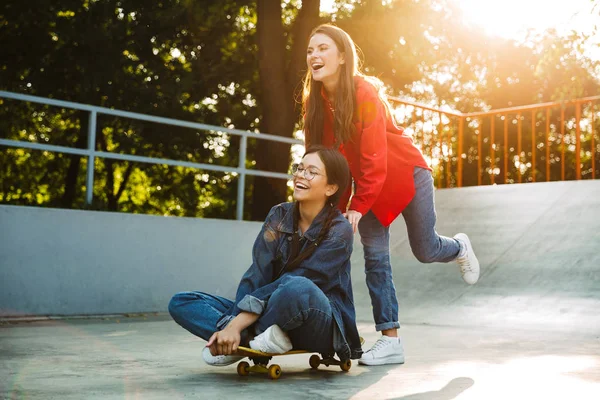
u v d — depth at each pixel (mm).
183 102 12086
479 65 13320
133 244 5797
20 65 11500
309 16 10578
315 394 2254
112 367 2834
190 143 12094
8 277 5113
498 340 3980
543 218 6449
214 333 2430
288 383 2469
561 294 5102
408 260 6441
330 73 3070
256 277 2656
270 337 2438
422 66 12336
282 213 2719
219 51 12102
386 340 3055
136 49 11500
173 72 11602
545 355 3340
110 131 12867
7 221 5137
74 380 2484
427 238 3268
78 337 4023
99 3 10938
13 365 2857
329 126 3205
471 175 16391
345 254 2672
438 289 5730
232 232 6473
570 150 16625
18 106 11961
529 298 5152
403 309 5449
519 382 2525
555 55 7102
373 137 3025
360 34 10805
